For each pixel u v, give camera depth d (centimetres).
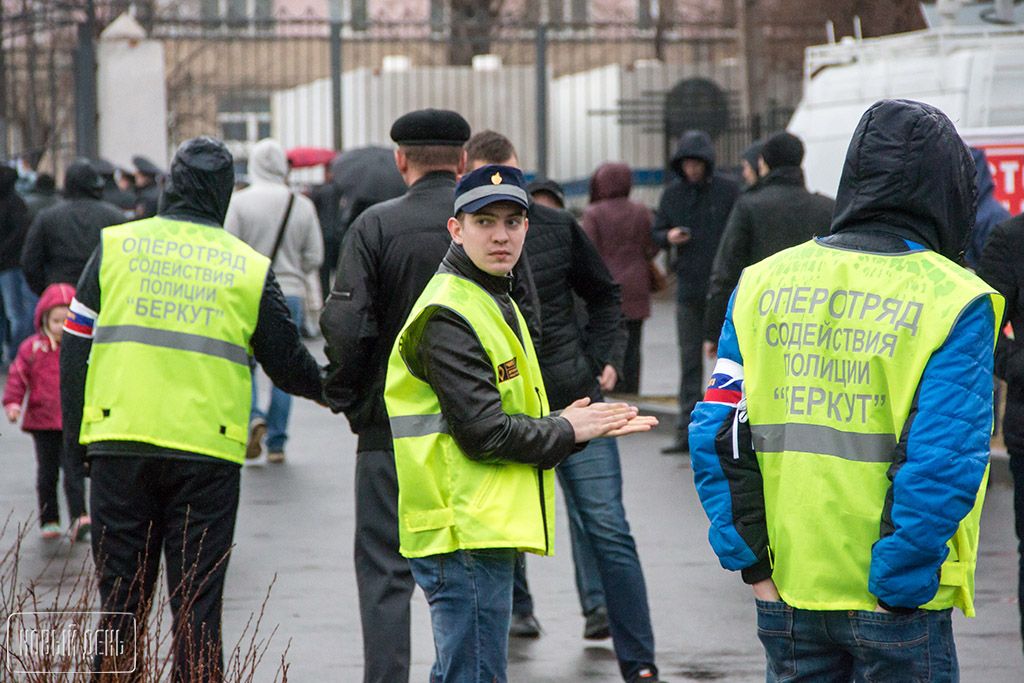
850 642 576
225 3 5419
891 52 2014
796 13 3684
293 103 3941
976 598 1122
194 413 816
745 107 3506
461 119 852
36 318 1302
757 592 602
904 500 548
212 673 780
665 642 1020
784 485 584
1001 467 1534
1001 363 880
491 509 655
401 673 812
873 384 568
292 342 848
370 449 828
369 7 4775
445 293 655
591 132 3769
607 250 1884
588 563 1028
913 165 577
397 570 820
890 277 574
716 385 609
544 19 4681
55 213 1750
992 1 2044
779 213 1412
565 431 659
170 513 825
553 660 984
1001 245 877
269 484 1584
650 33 4422
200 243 838
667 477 1622
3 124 3164
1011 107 1888
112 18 3503
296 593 1138
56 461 1306
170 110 4497
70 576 1138
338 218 3045
